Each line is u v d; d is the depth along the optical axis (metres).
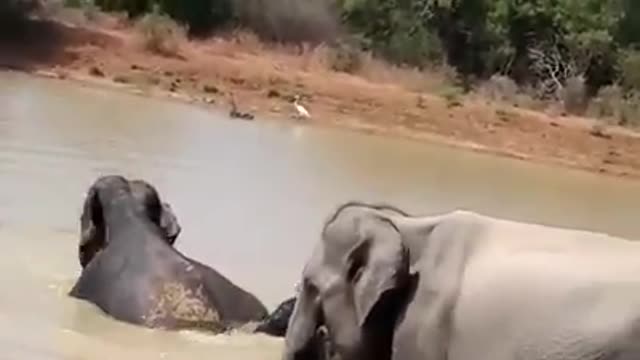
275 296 14.93
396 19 53.19
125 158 23.73
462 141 40.75
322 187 24.02
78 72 40.00
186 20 51.72
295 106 39.97
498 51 52.06
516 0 52.19
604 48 51.47
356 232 9.12
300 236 18.67
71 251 15.88
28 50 41.47
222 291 13.54
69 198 19.08
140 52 44.38
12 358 11.70
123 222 14.17
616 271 8.12
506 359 8.16
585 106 49.31
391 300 8.84
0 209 17.92
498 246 8.70
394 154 34.03
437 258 8.83
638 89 51.22
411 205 23.53
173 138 27.95
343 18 53.50
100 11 49.53
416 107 43.44
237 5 52.41
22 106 30.38
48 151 23.19
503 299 8.33
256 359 12.25
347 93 43.91
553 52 51.78
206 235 18.11
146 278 13.48
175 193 21.02
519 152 40.75
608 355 7.78
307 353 9.23
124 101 35.81
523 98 49.53
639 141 44.69
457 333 8.45
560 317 8.05
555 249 8.56
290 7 52.56
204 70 43.41
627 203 30.33
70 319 13.11
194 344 12.66
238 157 26.52
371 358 8.87
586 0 52.22
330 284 9.10
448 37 52.88
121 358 12.05
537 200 27.86
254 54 49.91
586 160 41.06
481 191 27.72
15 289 14.02
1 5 44.44
